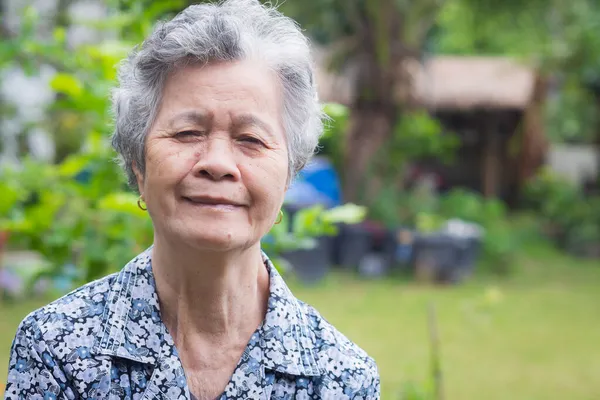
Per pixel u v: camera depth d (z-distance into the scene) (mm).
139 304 1364
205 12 1325
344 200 11742
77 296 1378
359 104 11844
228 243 1281
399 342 7211
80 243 2977
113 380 1312
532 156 16625
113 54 2811
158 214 1316
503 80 15203
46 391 1285
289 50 1367
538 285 10562
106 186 2926
